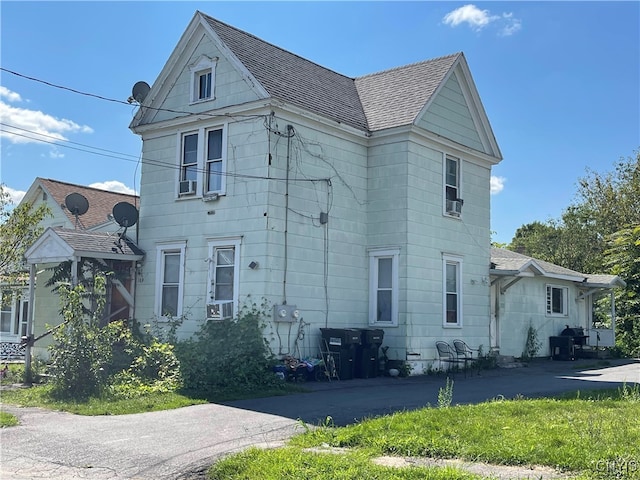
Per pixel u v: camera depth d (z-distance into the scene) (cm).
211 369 1421
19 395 1358
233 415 1085
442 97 1992
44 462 785
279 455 749
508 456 719
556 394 1295
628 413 977
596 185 4128
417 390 1417
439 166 1972
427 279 1880
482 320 2112
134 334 1738
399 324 1794
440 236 1952
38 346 2025
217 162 1734
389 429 870
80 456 810
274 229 1609
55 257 1686
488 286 2162
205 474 725
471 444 777
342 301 1786
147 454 815
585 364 2198
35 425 1021
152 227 1848
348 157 1852
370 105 2025
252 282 1599
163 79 1864
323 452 775
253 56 1792
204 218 1730
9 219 2095
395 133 1855
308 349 1669
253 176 1638
